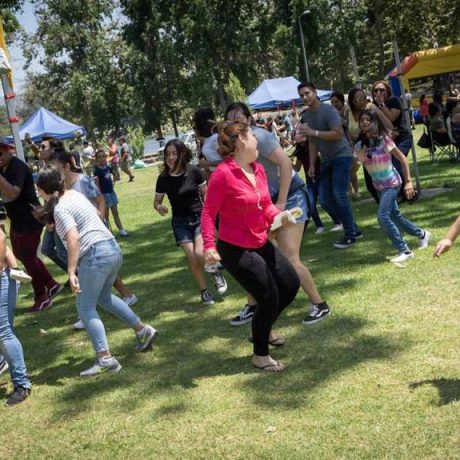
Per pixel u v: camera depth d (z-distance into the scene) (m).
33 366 5.50
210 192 4.34
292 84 32.28
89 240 4.89
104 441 3.95
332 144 7.82
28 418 4.45
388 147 6.64
